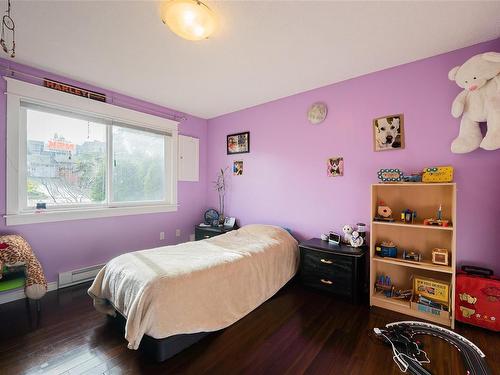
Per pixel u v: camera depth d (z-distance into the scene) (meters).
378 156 2.46
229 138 3.74
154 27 1.76
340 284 2.33
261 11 1.60
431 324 1.92
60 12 1.60
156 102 3.32
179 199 3.70
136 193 3.28
